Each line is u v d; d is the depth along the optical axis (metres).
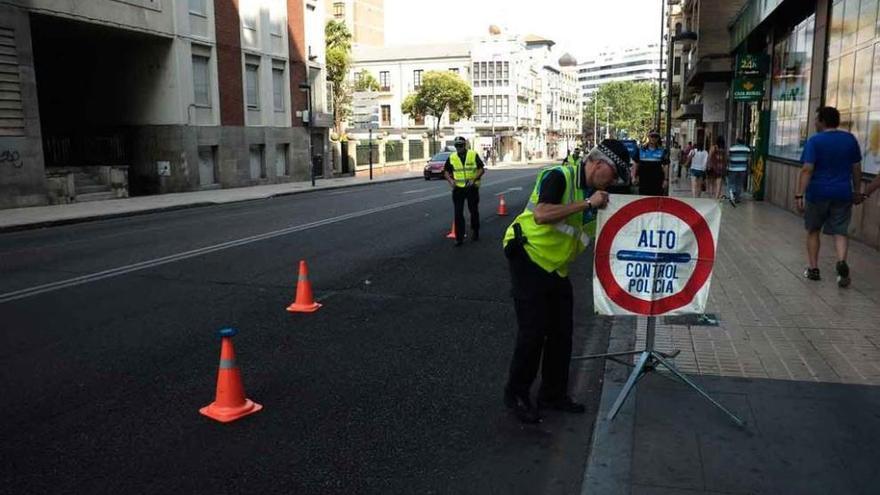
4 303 7.60
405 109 67.12
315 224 14.77
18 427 4.38
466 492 3.55
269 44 32.84
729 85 27.23
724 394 4.55
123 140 27.00
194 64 27.81
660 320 6.38
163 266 9.77
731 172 16.83
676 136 71.31
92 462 3.90
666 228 4.40
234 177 30.31
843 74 11.61
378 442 4.13
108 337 6.29
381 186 32.00
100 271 9.45
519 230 4.29
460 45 84.56
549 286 4.29
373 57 82.94
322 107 38.41
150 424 4.41
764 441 3.90
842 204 7.48
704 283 4.42
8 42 19.03
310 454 3.98
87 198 22.30
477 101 83.25
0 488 3.60
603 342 6.09
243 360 5.64
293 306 7.25
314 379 5.20
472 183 11.63
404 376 5.24
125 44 26.73
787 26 16.02
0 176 19.00
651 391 4.65
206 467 3.83
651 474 3.57
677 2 45.09
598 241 4.45
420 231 13.46
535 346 4.29
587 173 4.18
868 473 3.53
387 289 8.23
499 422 4.40
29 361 5.64
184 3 26.67
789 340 5.67
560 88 117.00
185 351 5.88
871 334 5.79
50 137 26.50
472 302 7.57
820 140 7.48
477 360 5.60
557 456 3.93
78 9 21.42
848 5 11.37
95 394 4.92
